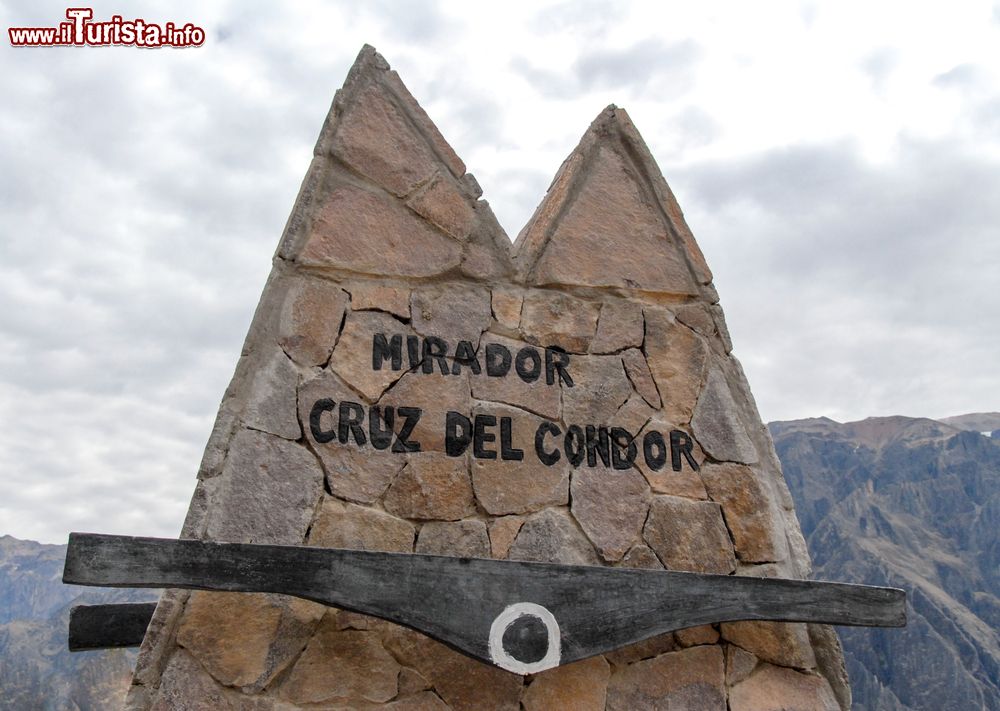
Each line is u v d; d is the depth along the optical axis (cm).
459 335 396
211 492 340
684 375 429
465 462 380
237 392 357
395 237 399
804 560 417
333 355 374
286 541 344
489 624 331
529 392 399
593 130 455
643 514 400
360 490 361
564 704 363
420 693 347
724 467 420
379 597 321
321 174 394
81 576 285
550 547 380
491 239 415
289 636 338
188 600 331
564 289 423
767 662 398
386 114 412
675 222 451
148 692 320
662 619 354
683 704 379
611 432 407
